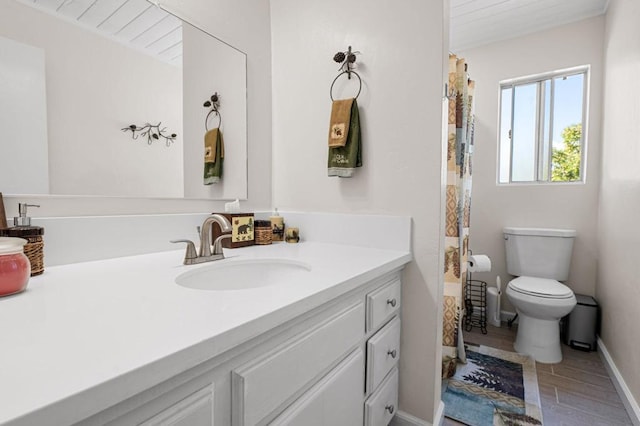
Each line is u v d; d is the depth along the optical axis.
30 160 0.80
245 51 1.41
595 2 2.03
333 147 1.27
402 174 1.21
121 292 0.62
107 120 0.95
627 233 1.57
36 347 0.38
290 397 0.62
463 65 1.78
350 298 0.83
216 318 0.49
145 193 1.05
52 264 0.82
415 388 1.21
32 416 0.27
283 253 1.12
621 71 1.72
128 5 0.99
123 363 0.35
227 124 1.33
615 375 1.62
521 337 2.00
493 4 2.04
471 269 2.13
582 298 2.14
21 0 0.78
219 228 1.19
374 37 1.25
